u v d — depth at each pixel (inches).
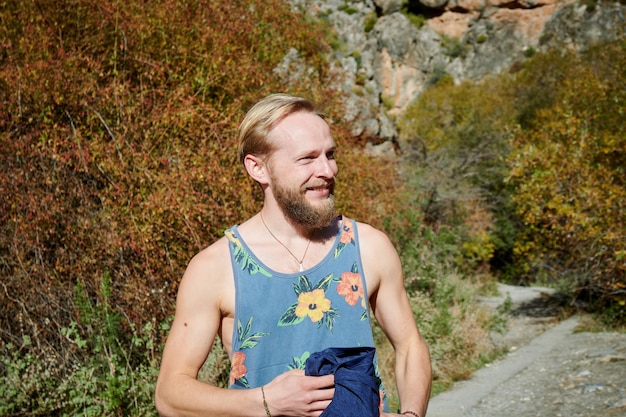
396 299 74.4
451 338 308.3
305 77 351.3
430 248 486.0
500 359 323.9
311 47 382.3
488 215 756.0
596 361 292.0
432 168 743.7
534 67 1123.9
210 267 70.4
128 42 256.5
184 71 269.7
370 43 1540.4
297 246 71.2
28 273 207.9
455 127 1030.4
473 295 498.9
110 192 221.3
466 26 1690.5
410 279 367.9
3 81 224.2
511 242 810.2
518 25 1641.2
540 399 243.8
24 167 215.5
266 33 346.0
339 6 1566.2
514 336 390.9
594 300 471.8
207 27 277.7
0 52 231.0
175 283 218.2
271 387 62.2
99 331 196.9
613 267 395.9
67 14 250.2
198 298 69.9
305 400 60.6
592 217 404.2
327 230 72.6
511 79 1151.6
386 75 1513.3
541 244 463.2
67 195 224.2
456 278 510.6
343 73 393.4
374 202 372.2
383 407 69.3
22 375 190.4
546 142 462.3
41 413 183.5
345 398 60.6
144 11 262.5
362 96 506.6
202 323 69.9
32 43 225.5
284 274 69.2
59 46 238.5
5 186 207.0
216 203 226.5
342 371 62.0
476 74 1589.6
